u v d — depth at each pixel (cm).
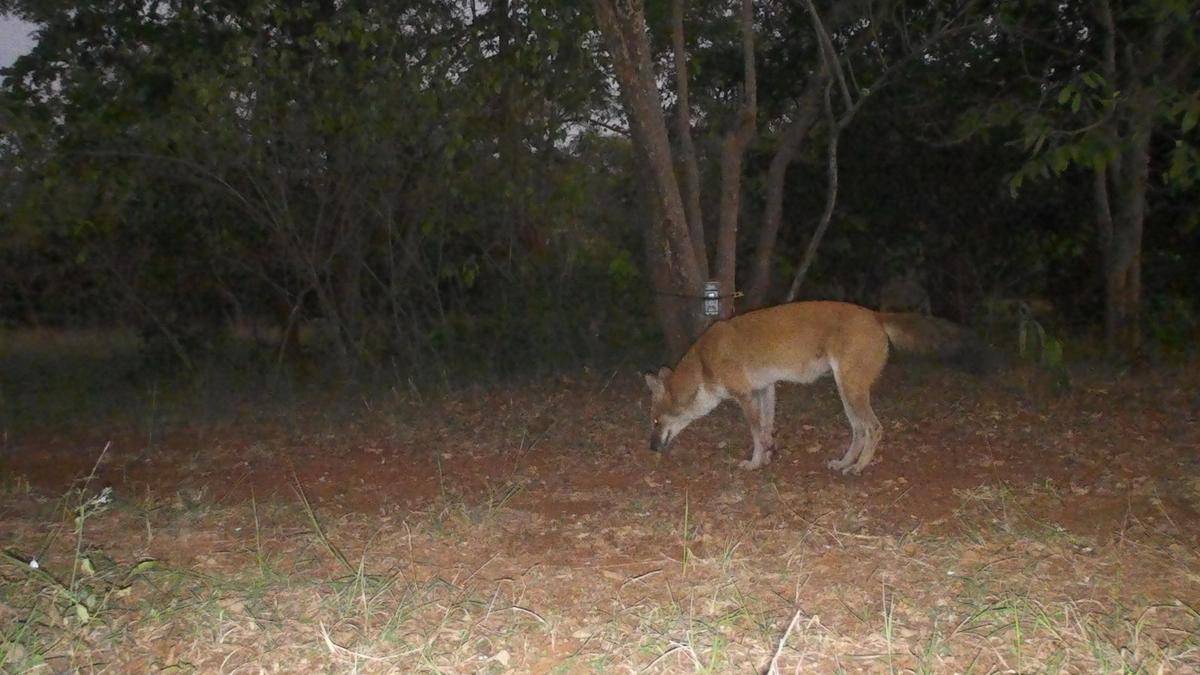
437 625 555
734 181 1122
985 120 1152
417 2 1250
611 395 1182
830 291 1600
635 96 1053
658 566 640
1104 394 1111
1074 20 1350
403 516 746
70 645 529
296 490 830
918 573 619
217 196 1225
